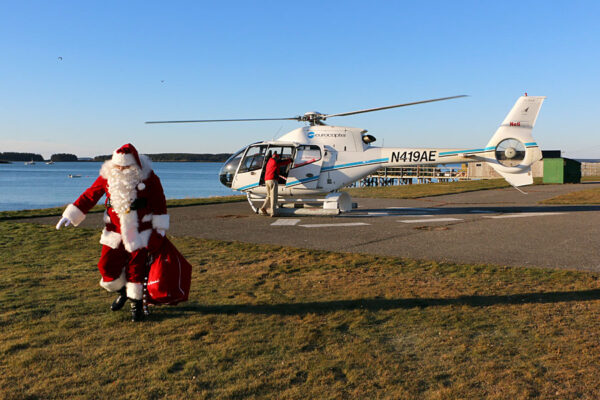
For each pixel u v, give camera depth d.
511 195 22.11
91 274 6.35
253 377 3.31
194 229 10.82
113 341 3.96
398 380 3.26
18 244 8.73
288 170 13.48
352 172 13.70
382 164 13.89
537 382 3.19
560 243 8.51
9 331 4.17
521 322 4.34
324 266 6.79
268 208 13.34
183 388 3.16
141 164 4.50
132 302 4.48
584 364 3.44
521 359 3.56
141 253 4.48
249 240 9.20
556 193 22.92
